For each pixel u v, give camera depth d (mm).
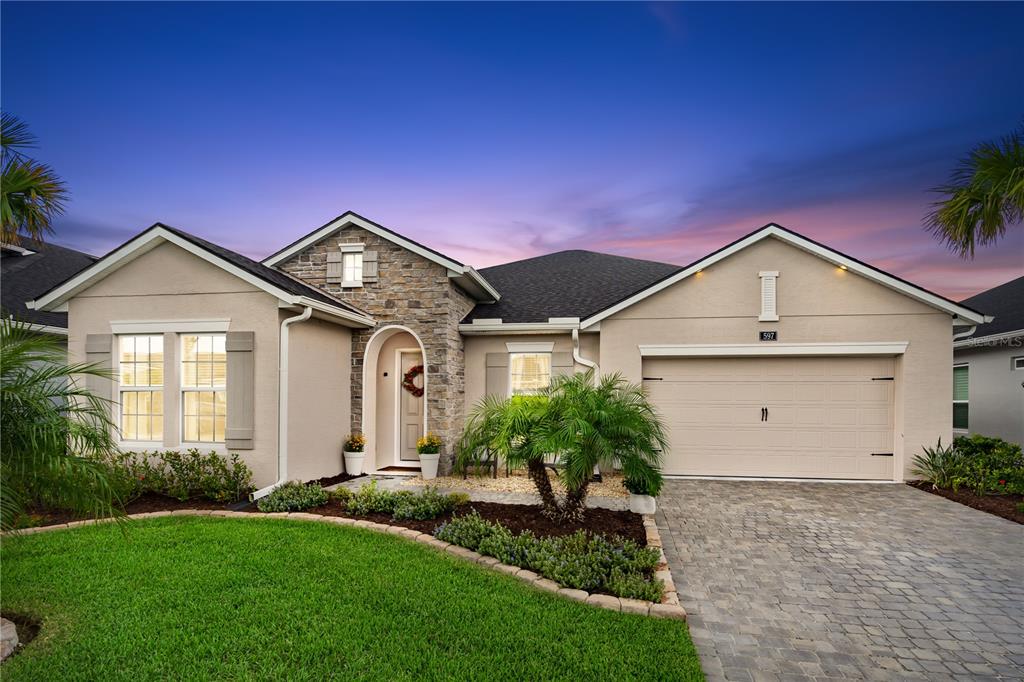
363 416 10594
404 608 4008
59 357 4332
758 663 3465
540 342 11141
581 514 6457
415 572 4738
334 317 9344
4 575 4590
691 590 4723
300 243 10977
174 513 6875
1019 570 5270
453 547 5445
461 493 7562
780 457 10070
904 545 6051
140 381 8969
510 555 5152
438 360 10383
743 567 5316
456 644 3475
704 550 5848
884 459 9820
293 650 3357
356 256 10969
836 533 6512
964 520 7129
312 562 4949
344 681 3029
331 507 7258
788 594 4648
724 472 10195
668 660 3320
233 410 8391
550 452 5984
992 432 12812
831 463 9953
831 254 9625
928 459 9406
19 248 13773
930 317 9562
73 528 6078
